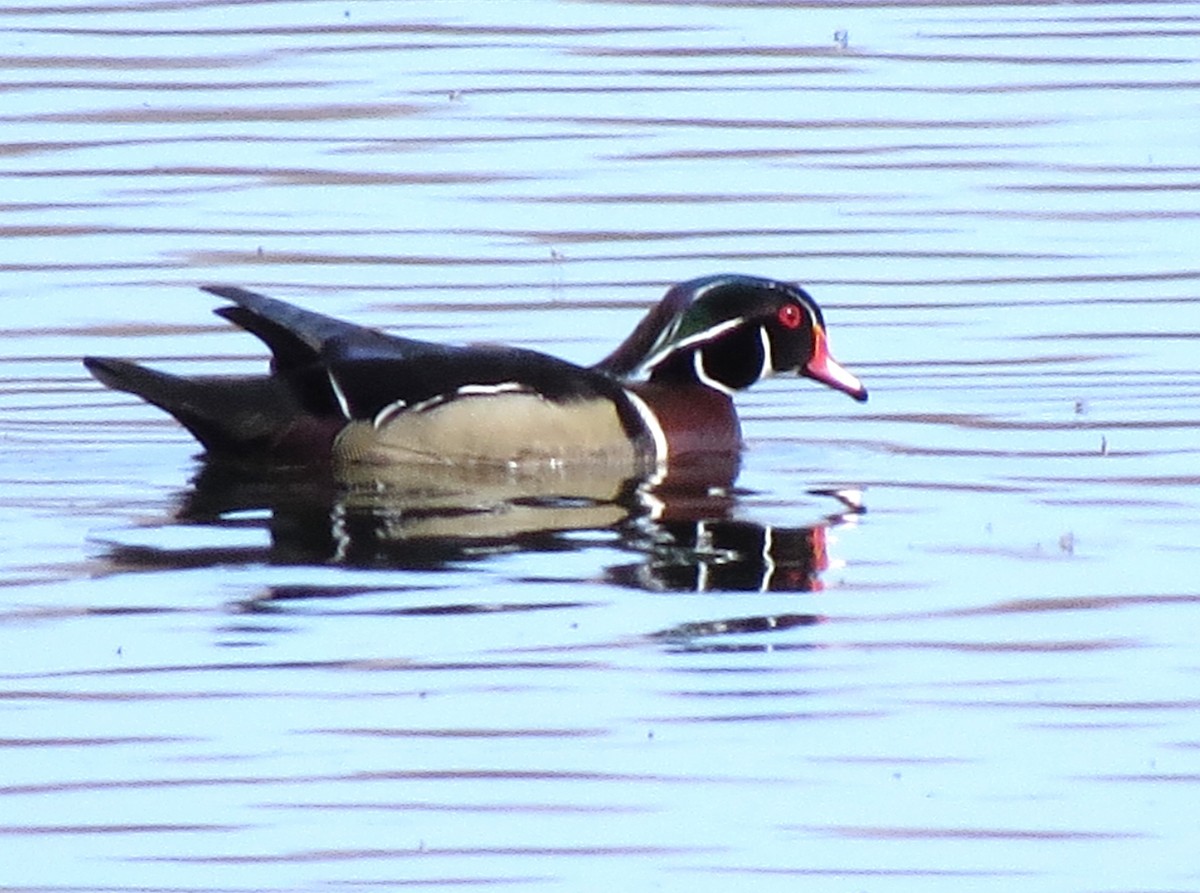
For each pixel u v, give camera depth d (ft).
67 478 54.70
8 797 40.16
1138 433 57.77
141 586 47.78
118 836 39.09
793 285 60.08
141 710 42.75
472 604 47.01
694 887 37.96
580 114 76.74
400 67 80.33
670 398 58.39
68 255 67.41
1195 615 46.78
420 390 56.03
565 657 44.83
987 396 60.54
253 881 37.96
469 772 40.96
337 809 39.91
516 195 71.26
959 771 41.11
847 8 86.84
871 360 62.64
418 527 51.42
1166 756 41.52
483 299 65.26
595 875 38.22
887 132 75.66
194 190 71.36
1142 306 64.95
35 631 45.75
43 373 61.36
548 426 56.39
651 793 40.37
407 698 43.21
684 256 67.77
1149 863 38.63
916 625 46.39
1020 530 51.42
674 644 45.39
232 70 79.92
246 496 53.67
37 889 37.70
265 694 43.32
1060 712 43.06
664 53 82.02
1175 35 83.82
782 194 71.51
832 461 56.90
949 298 65.62
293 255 67.67
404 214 70.08
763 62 81.05
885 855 38.86
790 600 47.47
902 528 51.65
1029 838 39.37
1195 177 72.59
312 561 49.39
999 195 71.56
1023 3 87.56
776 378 63.00
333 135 75.05
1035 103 77.71
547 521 52.16
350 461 55.83
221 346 63.00
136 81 78.84
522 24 84.69
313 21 84.58
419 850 38.78
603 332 63.52
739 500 53.78
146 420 59.06
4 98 77.25
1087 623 46.47
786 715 42.88
